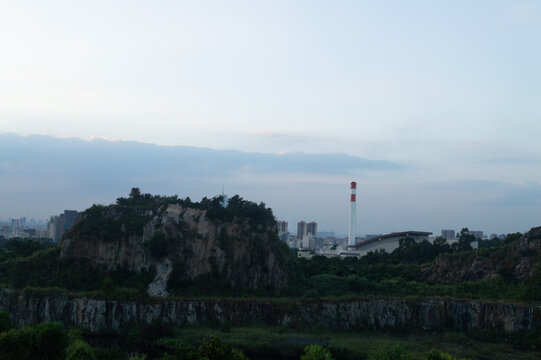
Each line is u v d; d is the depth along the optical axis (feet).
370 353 447.83
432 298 596.70
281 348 465.88
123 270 630.74
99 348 440.86
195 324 536.83
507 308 559.38
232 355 368.68
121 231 652.07
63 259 619.26
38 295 529.04
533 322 544.21
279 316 553.23
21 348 351.46
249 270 653.30
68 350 359.46
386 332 553.64
